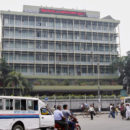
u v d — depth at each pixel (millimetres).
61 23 71500
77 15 75500
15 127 12977
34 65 66875
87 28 74000
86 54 72125
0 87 56531
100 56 73438
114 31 76312
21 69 66062
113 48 75125
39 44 68688
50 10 73562
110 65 72000
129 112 26234
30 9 72625
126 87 70438
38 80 64375
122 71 69625
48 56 68625
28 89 55156
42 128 15672
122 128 17609
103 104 49250
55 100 45906
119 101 50219
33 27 68438
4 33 66250
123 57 70062
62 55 70250
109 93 70062
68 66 69875
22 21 68188
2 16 66875
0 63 55031
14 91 59938
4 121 12477
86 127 18422
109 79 71562
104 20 75438
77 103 48062
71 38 72000
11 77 52844
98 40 74125
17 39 66875
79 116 34281
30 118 13953
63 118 13484
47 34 69875
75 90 66625
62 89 65562
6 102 12789
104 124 20984
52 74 68312
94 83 69312
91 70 71875
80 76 69438
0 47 66062
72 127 13961
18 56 66562
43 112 15117
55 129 13672
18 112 13297
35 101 14555
